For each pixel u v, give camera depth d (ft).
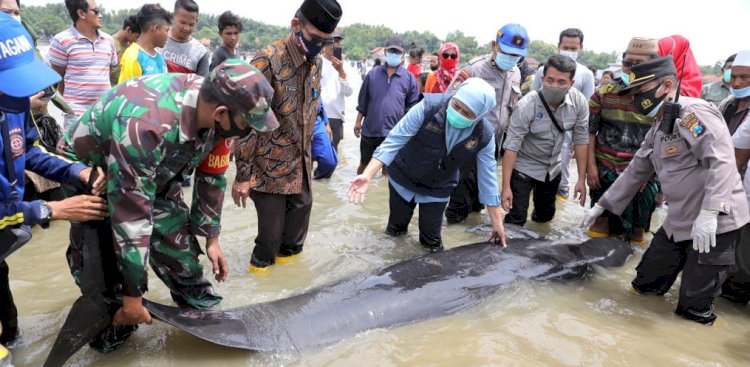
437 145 13.58
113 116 7.58
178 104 7.67
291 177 12.46
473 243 15.55
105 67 17.10
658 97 12.92
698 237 10.96
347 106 53.31
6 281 9.11
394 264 12.65
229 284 12.16
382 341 10.16
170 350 9.37
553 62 15.44
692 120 11.12
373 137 22.43
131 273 7.95
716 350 10.73
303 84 11.97
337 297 10.81
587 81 21.29
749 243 12.59
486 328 10.97
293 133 12.12
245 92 7.24
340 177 23.32
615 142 16.52
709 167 11.01
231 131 7.98
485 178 13.87
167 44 19.85
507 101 19.95
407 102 23.04
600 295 13.26
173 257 9.52
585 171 17.12
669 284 12.95
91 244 8.43
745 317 12.53
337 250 14.75
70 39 16.35
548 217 18.61
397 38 21.89
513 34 18.03
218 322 9.36
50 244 14.24
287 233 13.53
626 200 13.91
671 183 11.95
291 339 9.62
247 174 11.80
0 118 7.25
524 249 14.53
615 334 11.07
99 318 8.42
